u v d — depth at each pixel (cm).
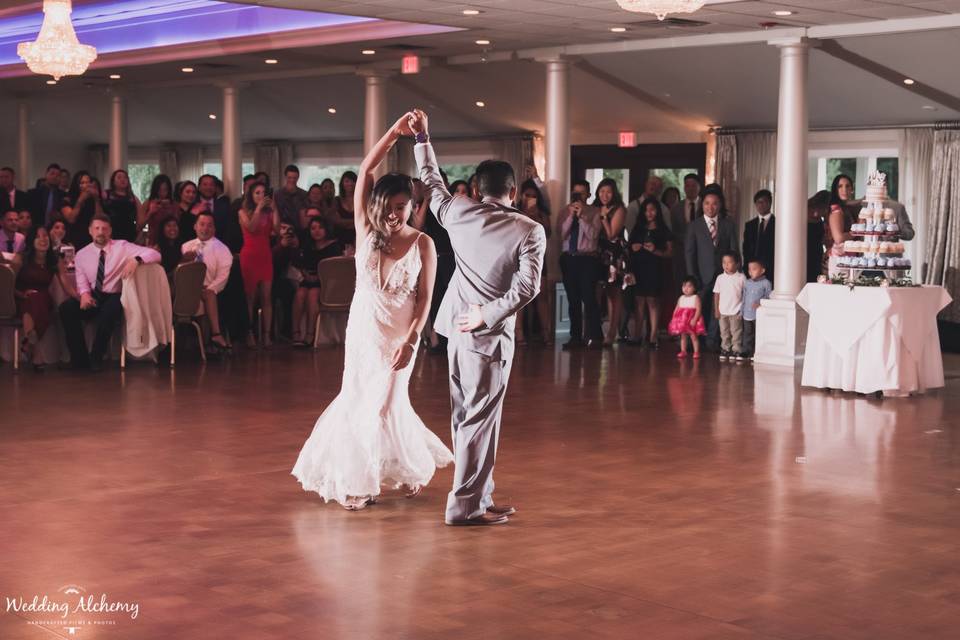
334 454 567
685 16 1068
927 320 978
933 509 582
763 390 986
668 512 571
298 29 1302
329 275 1234
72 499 588
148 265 1081
